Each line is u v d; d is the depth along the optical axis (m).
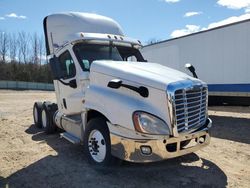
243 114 14.66
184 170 5.64
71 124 6.91
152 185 4.89
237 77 11.81
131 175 5.29
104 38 6.81
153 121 4.76
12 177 5.28
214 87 12.80
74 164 5.90
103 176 5.24
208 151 7.11
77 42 6.59
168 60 15.22
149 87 4.95
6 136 8.64
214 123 11.75
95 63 5.93
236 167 5.99
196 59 13.60
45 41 8.34
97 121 5.57
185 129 4.98
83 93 6.28
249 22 11.23
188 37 13.95
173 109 4.75
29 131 9.39
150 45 16.52
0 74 68.31
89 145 5.81
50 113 8.70
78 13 7.77
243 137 8.91
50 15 8.14
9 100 24.27
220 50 12.46
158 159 4.74
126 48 7.28
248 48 11.34
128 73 5.30
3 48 69.62
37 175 5.36
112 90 5.43
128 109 4.89
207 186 4.93
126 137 4.89
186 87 5.00
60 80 7.20
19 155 6.61
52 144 7.56
